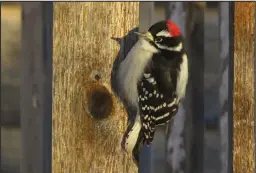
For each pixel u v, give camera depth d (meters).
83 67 9.47
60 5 9.45
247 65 9.62
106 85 9.52
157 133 16.95
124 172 9.59
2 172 15.91
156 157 16.59
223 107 10.39
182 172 11.21
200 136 11.19
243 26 9.61
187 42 11.28
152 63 9.84
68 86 9.47
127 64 9.61
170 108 10.06
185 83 10.20
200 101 11.22
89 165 9.52
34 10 11.45
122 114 9.60
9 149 16.67
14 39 19.27
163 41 9.95
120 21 9.55
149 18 11.47
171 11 11.27
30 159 11.55
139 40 9.84
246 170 9.68
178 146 11.19
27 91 11.53
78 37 9.47
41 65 11.49
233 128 9.72
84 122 9.48
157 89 9.89
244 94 9.64
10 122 17.14
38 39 11.49
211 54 18.23
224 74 10.35
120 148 9.57
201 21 11.29
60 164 9.51
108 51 9.52
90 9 9.47
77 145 9.49
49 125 11.43
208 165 16.16
